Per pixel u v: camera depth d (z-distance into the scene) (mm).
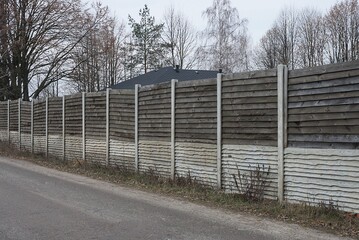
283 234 5473
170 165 9508
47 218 6336
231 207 7086
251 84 7609
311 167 6625
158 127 9875
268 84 7316
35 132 16516
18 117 18078
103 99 12023
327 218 6035
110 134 11742
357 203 6035
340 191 6246
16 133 18344
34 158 15344
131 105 10898
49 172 11930
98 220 6242
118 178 10422
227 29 35469
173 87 9328
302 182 6762
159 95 9820
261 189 7363
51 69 28562
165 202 7602
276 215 6453
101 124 12141
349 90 6090
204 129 8602
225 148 8133
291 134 6941
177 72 28062
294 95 6879
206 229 5742
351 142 6098
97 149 12305
